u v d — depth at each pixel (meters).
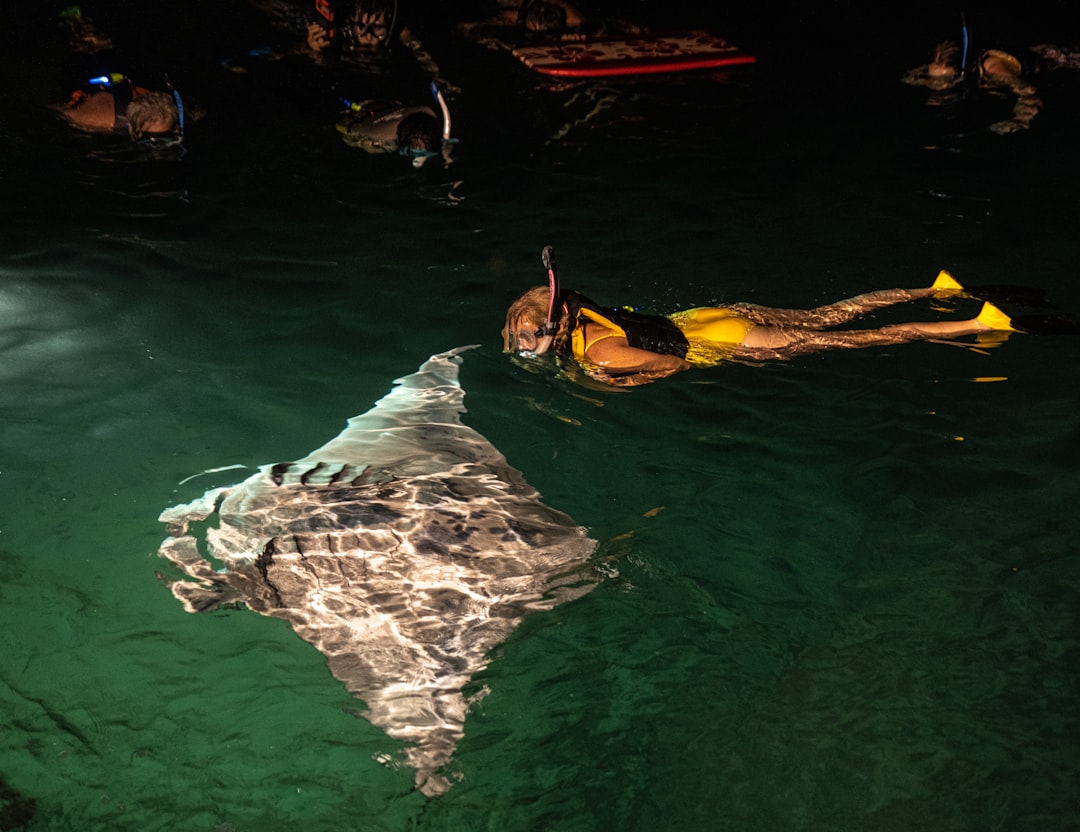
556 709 2.92
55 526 3.65
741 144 7.64
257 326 5.16
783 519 3.78
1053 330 4.95
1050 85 8.77
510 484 3.89
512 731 2.85
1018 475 4.01
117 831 2.55
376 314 5.30
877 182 6.94
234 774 2.72
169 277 5.61
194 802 2.64
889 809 2.62
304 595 3.25
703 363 4.82
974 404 4.51
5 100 7.71
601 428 4.37
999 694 2.97
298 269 5.75
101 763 2.74
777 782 2.70
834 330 5.13
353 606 3.21
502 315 5.33
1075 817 2.58
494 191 6.84
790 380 4.74
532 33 9.87
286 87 8.34
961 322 5.01
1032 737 2.82
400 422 4.32
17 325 5.03
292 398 4.54
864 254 5.95
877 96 8.62
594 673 3.04
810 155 7.42
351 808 2.63
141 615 3.24
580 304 4.78
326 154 7.32
